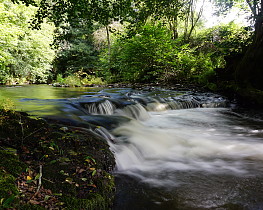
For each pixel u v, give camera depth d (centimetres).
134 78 1509
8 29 1314
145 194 246
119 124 463
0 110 346
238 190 259
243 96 858
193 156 376
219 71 1075
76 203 189
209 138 478
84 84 1548
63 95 849
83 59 2291
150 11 547
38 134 295
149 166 330
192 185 271
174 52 1345
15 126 299
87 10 484
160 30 1354
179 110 777
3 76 1709
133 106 643
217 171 314
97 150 293
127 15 526
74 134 320
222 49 1116
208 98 895
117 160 312
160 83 1348
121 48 1722
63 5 471
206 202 233
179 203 230
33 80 2023
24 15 1519
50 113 453
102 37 2123
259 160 360
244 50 959
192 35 1873
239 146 429
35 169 221
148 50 1378
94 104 586
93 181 227
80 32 2166
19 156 236
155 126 565
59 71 2400
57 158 249
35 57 1902
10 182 182
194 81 1253
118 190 250
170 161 352
